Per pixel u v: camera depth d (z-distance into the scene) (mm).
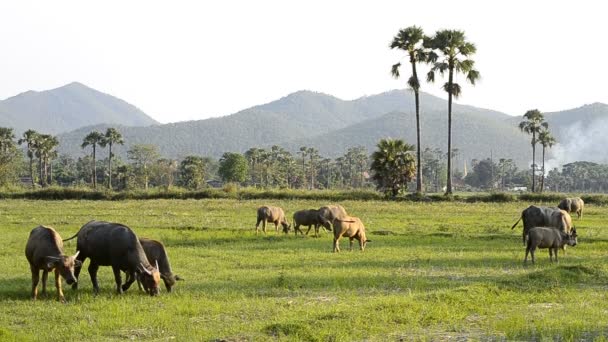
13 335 12469
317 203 57656
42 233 16359
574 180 192250
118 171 135250
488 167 198625
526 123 109250
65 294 17000
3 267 21359
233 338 12039
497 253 25625
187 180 133875
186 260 23094
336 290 17375
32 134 120125
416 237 31312
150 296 16688
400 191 65062
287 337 12086
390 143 64688
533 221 28109
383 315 13719
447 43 65250
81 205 55781
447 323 13555
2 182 106625
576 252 26172
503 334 12633
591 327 13055
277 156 165500
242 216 44156
